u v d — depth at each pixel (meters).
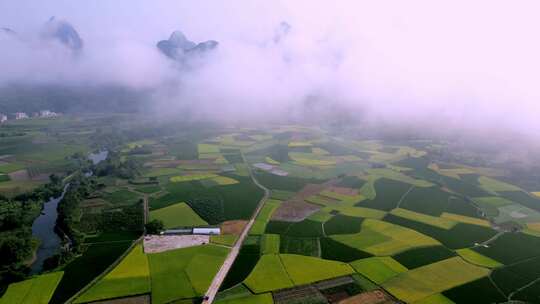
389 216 140.75
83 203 150.88
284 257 106.38
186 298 86.81
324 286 92.25
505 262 107.38
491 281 97.25
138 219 133.75
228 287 91.31
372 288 91.94
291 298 87.31
